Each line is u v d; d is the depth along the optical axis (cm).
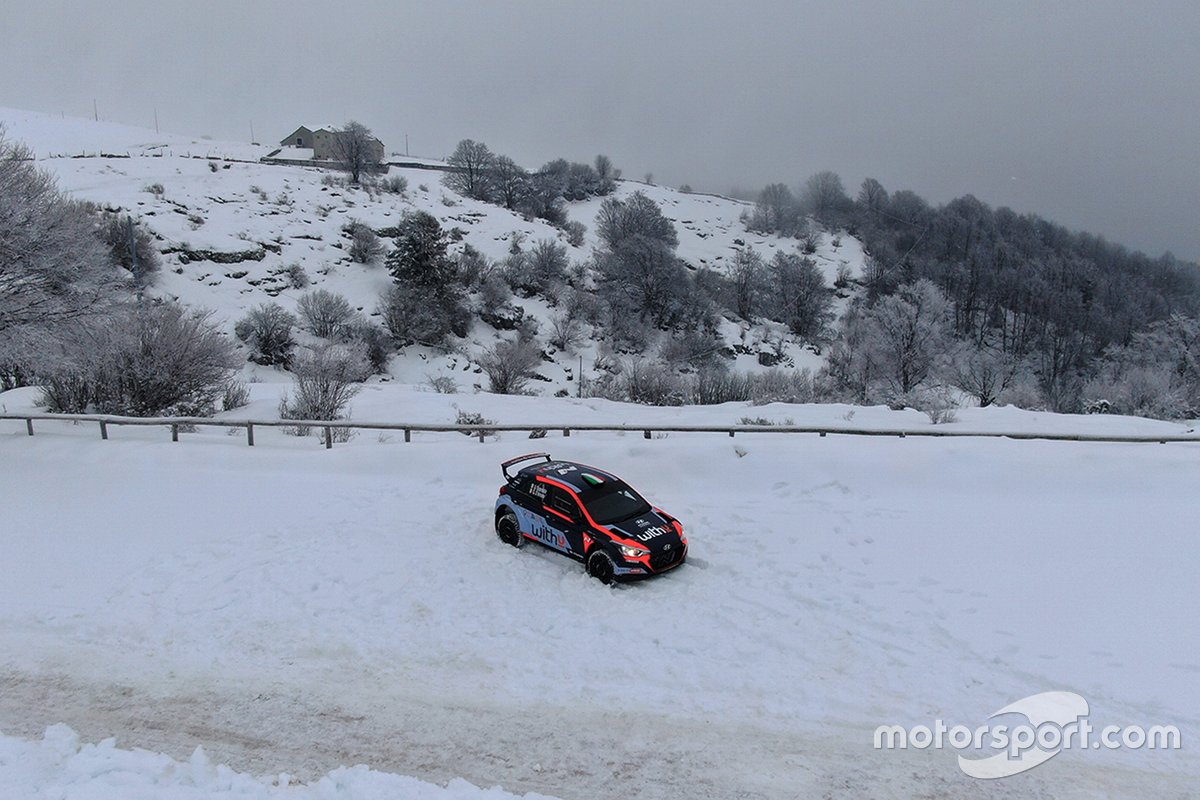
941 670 877
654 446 1614
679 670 886
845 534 1264
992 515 1338
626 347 6103
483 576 1139
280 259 5809
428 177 9156
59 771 709
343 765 733
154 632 989
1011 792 688
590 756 744
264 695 851
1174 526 1271
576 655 922
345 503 1445
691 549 1229
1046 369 6175
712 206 10900
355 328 5100
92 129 11125
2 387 2850
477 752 752
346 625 996
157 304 2542
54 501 1472
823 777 711
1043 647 920
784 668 889
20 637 983
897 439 1694
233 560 1198
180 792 677
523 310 6131
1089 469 1491
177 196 6178
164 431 2055
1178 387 4106
